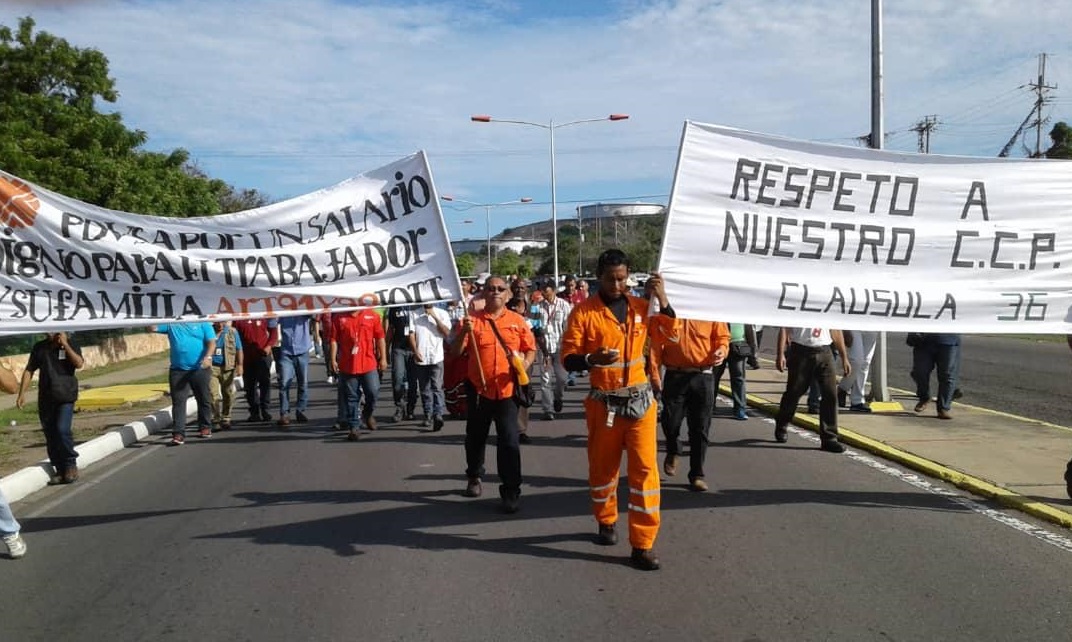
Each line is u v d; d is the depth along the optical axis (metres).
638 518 5.89
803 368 9.84
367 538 6.77
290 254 7.08
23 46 25.69
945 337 11.30
